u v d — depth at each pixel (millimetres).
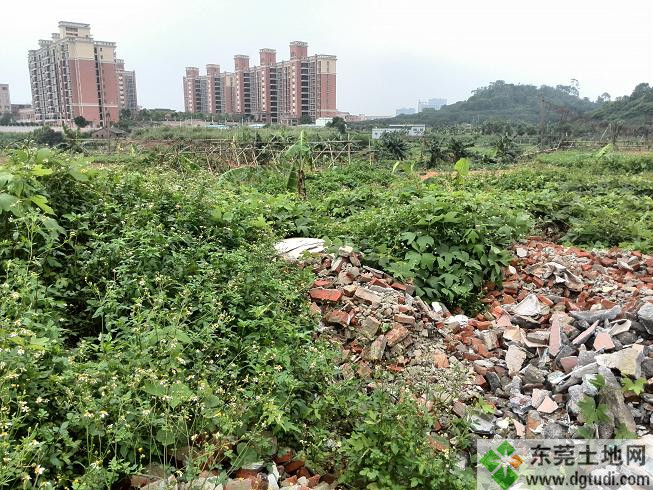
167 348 3400
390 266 5973
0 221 4562
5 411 2668
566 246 8133
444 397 4125
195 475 2811
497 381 4441
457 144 25500
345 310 4906
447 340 4863
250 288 4586
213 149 20203
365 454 3180
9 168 5035
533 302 5480
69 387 2998
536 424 3902
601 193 12164
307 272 5309
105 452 2834
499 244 6723
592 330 4598
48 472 2764
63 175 5438
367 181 15047
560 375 4281
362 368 4328
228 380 3654
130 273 4418
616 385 3844
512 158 26891
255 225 6098
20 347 3016
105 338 3531
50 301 3818
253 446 3268
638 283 6105
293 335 4121
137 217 5219
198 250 4953
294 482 3205
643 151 31594
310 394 3811
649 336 4496
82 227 4918
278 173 14555
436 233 6367
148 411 2816
